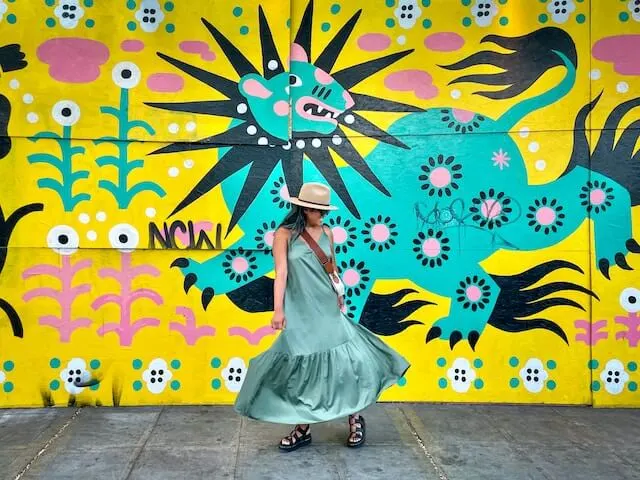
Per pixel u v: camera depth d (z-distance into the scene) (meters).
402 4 4.67
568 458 3.70
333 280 3.78
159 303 4.60
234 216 4.61
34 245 4.52
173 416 4.39
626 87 4.64
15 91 4.50
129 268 4.58
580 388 4.66
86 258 4.56
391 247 4.68
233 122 4.61
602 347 4.64
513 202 4.66
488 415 4.44
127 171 4.55
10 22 4.49
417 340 4.68
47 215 4.52
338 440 3.97
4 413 4.43
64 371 4.56
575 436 4.05
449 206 4.68
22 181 4.50
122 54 4.55
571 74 4.64
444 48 4.67
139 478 3.40
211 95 4.59
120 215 4.56
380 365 3.87
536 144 4.66
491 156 4.68
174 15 4.57
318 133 4.66
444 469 3.54
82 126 4.53
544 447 3.87
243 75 4.61
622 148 4.64
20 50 4.50
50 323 4.55
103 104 4.54
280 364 3.70
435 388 4.70
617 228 4.64
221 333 4.63
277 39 4.62
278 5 4.62
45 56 4.51
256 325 4.64
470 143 4.68
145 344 4.60
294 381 3.69
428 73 4.68
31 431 4.09
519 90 4.66
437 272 4.68
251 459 3.66
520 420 4.34
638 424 4.28
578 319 4.66
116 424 4.22
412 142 4.68
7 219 4.50
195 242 4.59
